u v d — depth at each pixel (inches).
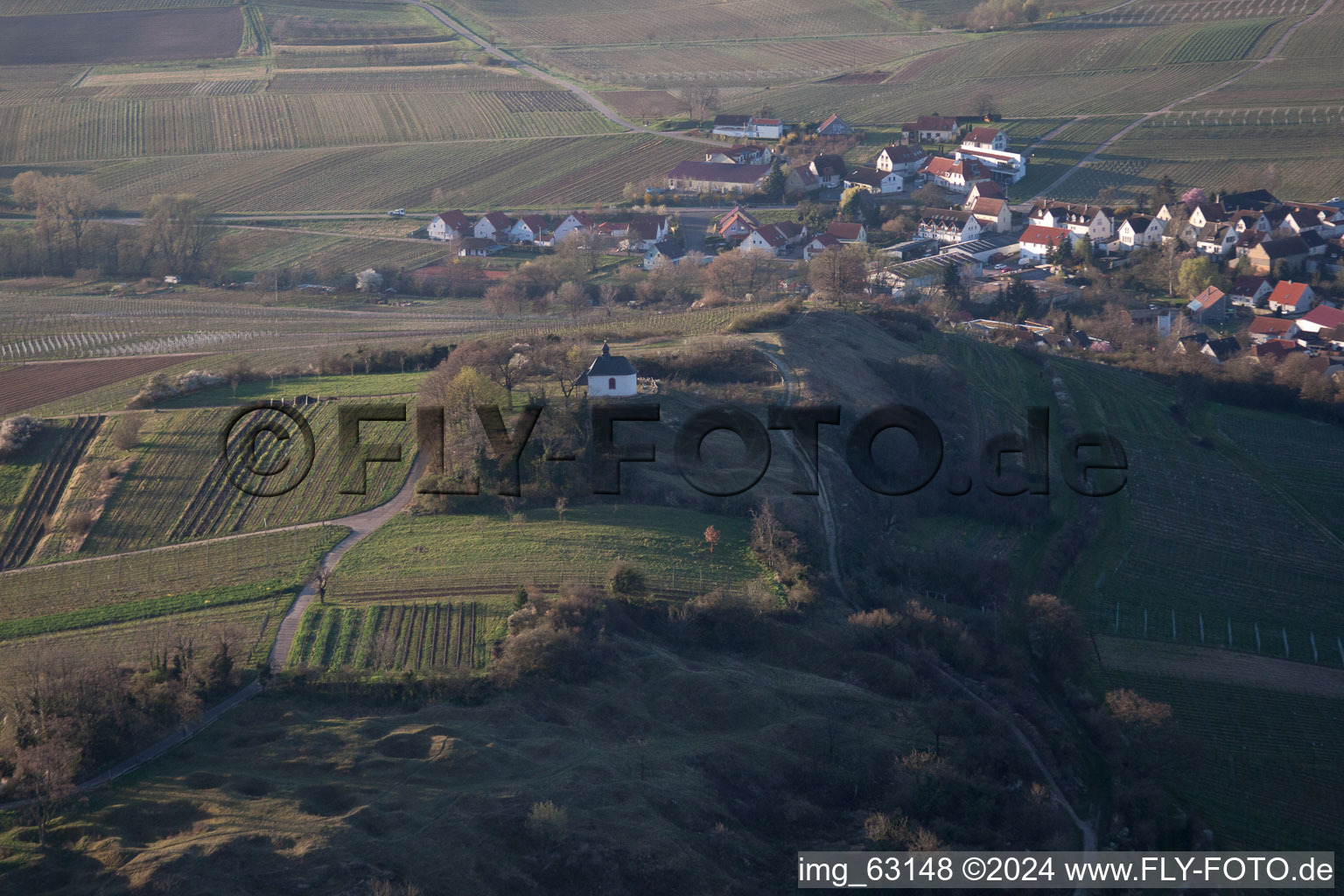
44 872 2546.8
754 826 3090.6
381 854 2669.8
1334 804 3567.9
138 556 4121.6
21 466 4800.7
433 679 3302.2
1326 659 4335.6
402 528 4249.5
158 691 3110.2
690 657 3656.5
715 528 4232.3
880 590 4217.5
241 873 2556.6
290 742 3034.0
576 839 2810.0
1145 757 3609.7
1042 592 4547.2
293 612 3688.5
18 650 3508.9
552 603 3627.0
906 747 3408.0
